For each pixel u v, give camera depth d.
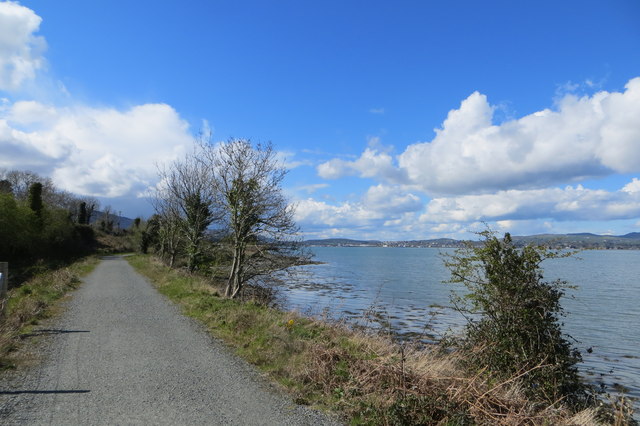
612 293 32.22
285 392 5.71
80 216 89.25
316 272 52.81
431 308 22.89
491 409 4.89
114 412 4.73
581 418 5.32
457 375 6.14
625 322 20.48
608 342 16.47
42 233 45.97
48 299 13.97
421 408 4.82
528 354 6.89
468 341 7.77
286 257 17.83
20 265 35.59
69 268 28.23
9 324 8.76
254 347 8.02
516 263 7.47
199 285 17.97
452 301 8.63
